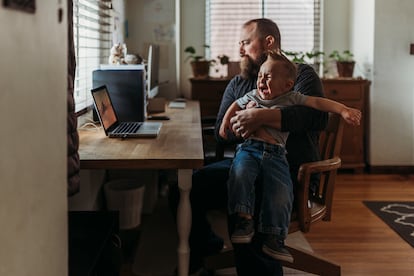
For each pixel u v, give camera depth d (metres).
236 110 2.00
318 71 4.59
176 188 2.11
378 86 4.34
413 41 4.30
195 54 4.70
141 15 4.43
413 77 4.34
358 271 2.35
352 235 2.86
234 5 4.67
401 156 4.45
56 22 0.98
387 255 2.56
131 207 2.90
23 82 0.80
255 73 2.14
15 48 0.76
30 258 0.86
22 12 0.79
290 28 4.72
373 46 4.29
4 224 0.75
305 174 1.82
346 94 4.37
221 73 4.71
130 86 2.60
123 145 1.94
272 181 1.76
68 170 1.41
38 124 0.88
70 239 1.53
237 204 1.73
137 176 3.22
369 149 4.45
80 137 2.12
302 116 1.83
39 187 0.90
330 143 2.06
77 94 2.57
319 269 2.21
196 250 2.17
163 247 2.65
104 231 1.60
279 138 1.84
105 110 2.26
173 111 3.26
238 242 1.70
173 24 4.47
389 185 4.03
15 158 0.78
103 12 3.19
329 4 4.72
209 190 2.02
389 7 4.24
